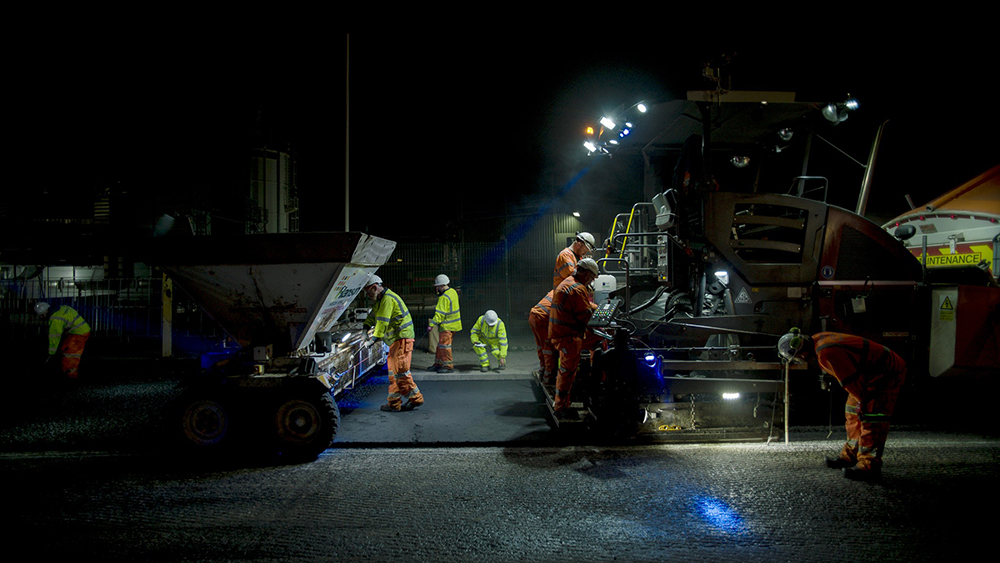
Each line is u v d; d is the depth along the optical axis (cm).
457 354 1160
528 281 1611
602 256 864
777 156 734
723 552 327
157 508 396
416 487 434
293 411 504
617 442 541
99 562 318
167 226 650
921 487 423
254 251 506
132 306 1216
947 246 846
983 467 466
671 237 637
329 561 319
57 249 1705
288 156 2502
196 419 512
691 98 605
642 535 349
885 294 591
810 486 428
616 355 548
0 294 1232
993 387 577
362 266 565
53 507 398
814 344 472
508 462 491
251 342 547
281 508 396
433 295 1673
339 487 436
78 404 706
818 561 316
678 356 623
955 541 338
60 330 850
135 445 543
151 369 963
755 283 589
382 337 664
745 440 544
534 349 1227
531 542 341
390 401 667
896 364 435
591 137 761
